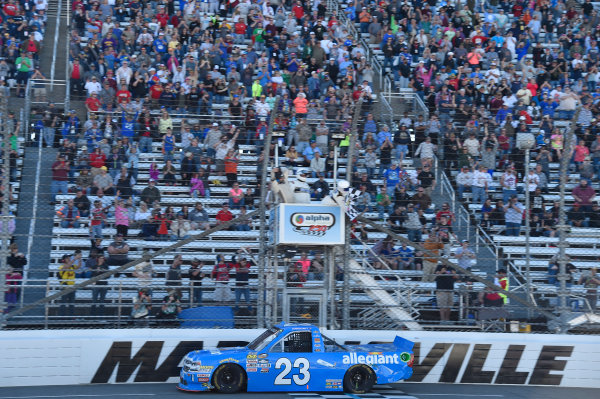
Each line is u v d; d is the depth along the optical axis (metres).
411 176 36.22
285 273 28.66
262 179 28.19
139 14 49.56
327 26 52.75
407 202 34.38
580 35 54.66
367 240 33.09
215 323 28.50
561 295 28.67
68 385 25.47
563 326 28.34
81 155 32.97
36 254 32.44
